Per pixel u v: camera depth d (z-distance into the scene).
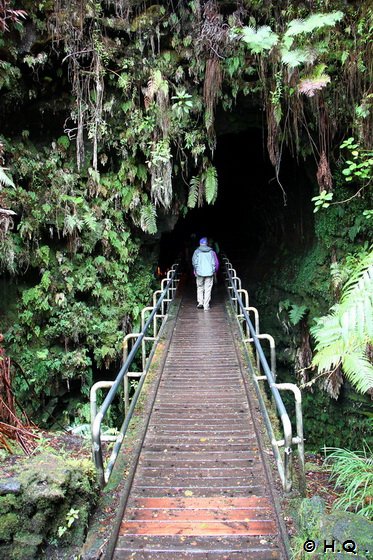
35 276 8.45
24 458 4.62
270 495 3.97
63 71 8.01
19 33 7.27
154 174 8.88
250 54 7.97
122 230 9.30
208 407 5.91
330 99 7.90
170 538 3.47
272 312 12.34
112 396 4.07
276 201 13.38
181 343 8.74
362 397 8.30
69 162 8.70
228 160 13.96
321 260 9.65
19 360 8.00
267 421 4.62
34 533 3.22
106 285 9.20
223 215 20.23
